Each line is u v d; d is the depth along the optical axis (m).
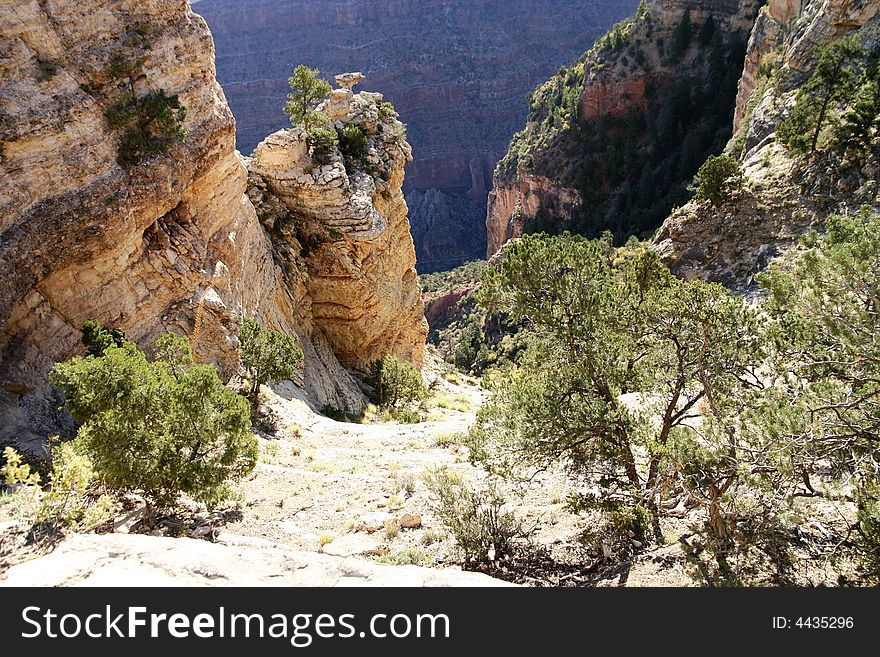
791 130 46.53
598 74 127.50
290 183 40.16
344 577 6.98
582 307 13.05
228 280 29.47
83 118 20.84
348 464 20.61
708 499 10.90
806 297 11.77
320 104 48.25
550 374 13.41
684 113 116.19
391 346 53.22
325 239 41.72
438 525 13.95
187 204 27.86
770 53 71.31
